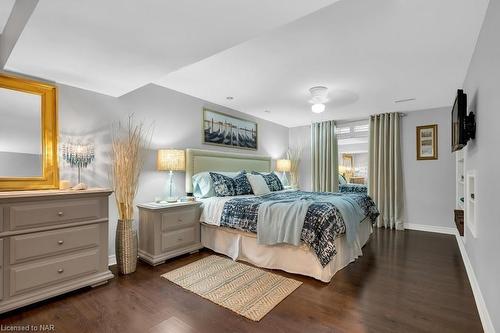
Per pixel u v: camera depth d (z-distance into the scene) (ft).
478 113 6.98
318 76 10.00
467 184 9.02
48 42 5.89
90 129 9.16
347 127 17.93
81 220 7.35
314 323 5.80
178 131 12.12
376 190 16.21
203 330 5.56
